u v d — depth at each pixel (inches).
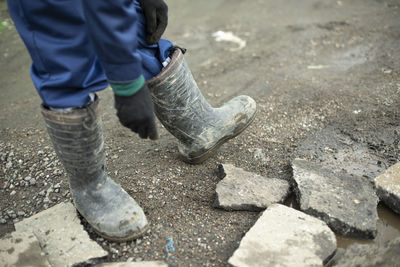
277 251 55.1
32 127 97.7
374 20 145.2
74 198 63.1
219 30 151.3
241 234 61.9
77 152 56.0
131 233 58.9
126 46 43.4
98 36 42.8
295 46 133.5
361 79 108.1
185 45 140.7
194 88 69.7
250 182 70.4
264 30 148.3
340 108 96.0
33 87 120.8
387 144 82.0
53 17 46.1
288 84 110.2
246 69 121.8
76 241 59.0
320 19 152.1
